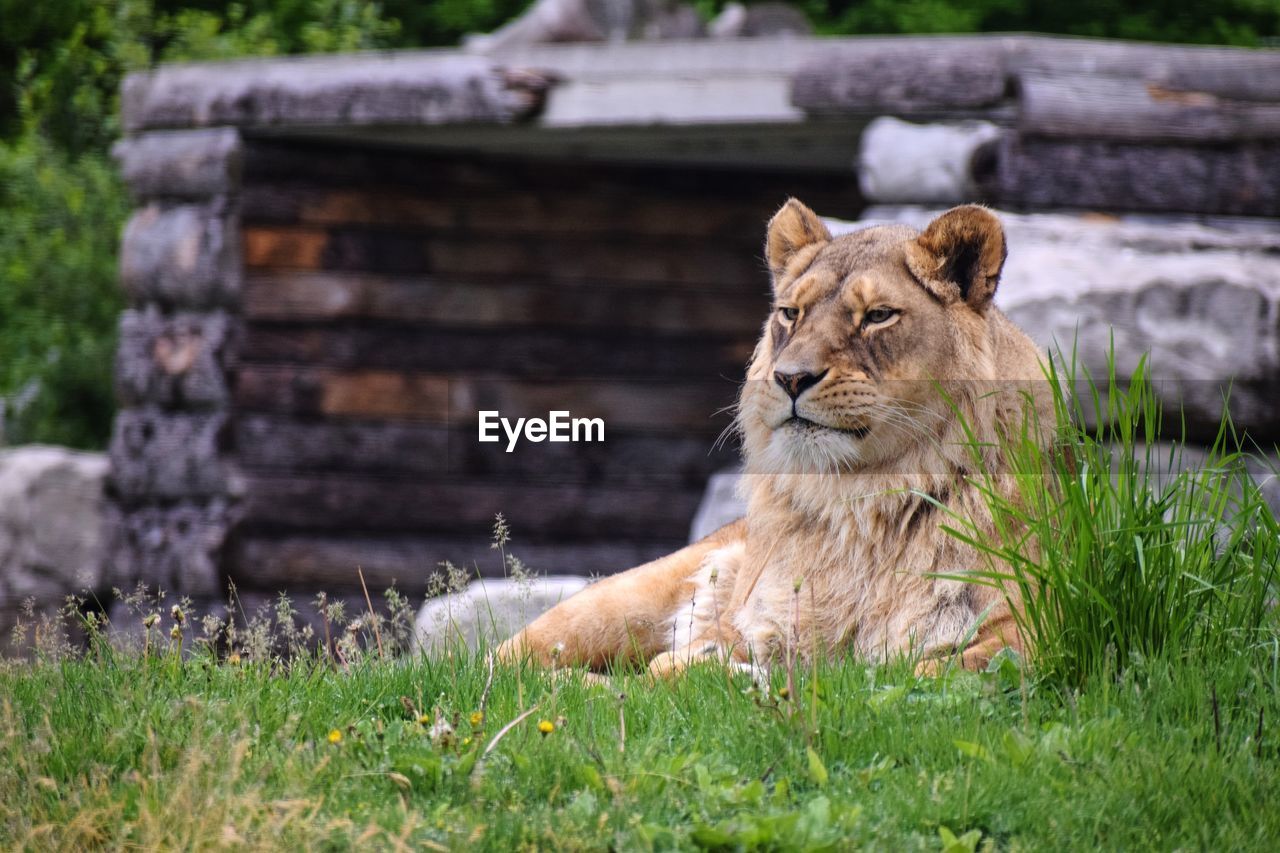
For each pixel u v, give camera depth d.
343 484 17.34
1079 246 11.86
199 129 16.98
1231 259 11.77
